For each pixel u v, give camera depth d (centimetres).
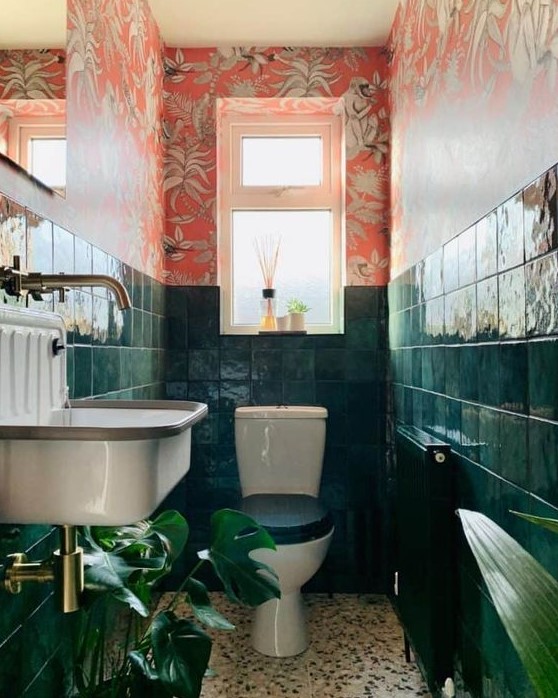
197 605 116
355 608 206
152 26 205
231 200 243
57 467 72
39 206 108
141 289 187
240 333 240
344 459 223
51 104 114
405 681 157
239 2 198
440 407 147
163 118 224
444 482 132
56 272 116
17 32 100
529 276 92
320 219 245
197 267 227
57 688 114
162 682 96
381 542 221
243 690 153
